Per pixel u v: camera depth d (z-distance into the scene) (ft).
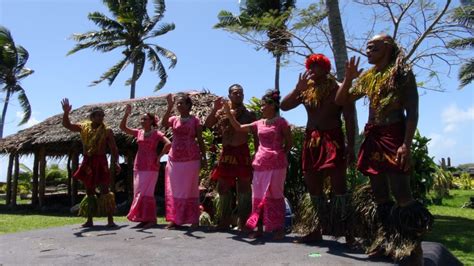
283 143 15.38
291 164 25.22
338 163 12.95
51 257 12.66
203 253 12.82
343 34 30.17
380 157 11.34
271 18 37.91
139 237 15.69
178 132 17.33
